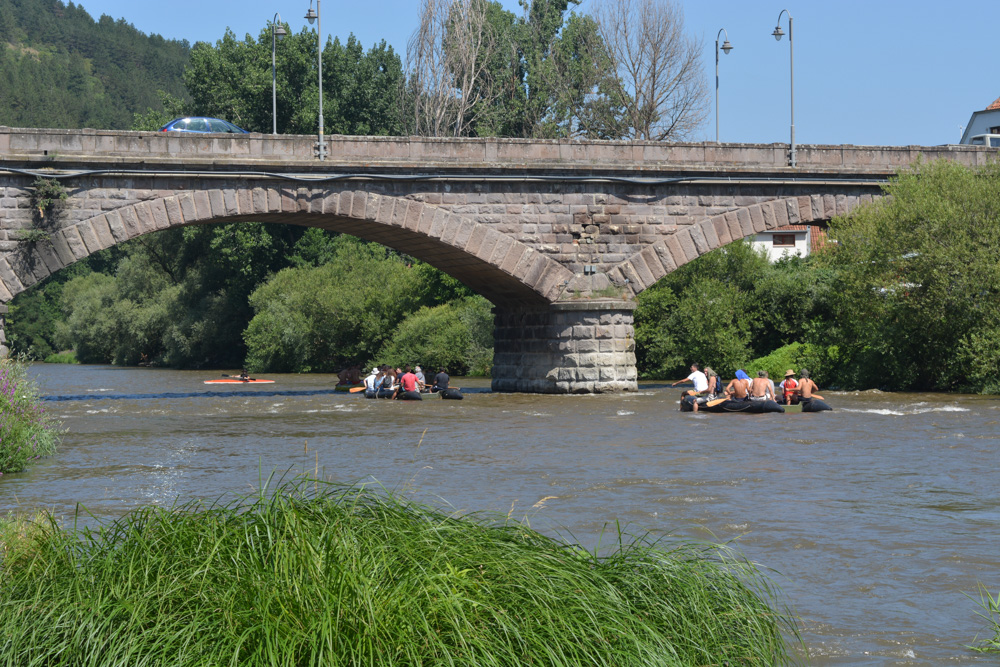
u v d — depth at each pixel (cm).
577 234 3400
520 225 3341
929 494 1428
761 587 914
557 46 7644
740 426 2388
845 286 3731
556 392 3450
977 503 1359
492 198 3312
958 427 2328
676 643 625
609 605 620
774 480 1557
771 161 3550
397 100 7575
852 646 760
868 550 1080
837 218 3569
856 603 880
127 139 2973
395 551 632
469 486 1497
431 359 5325
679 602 666
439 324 5403
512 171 3319
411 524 679
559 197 3375
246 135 3080
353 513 681
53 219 2920
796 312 4538
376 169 3189
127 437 2258
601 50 7038
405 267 6331
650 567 694
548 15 7869
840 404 2991
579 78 7588
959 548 1090
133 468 1734
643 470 1666
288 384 4809
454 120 6875
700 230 3494
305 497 711
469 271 3644
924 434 2191
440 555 619
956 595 906
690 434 2219
